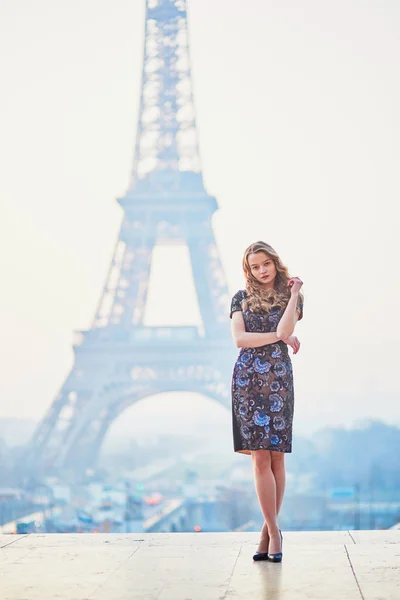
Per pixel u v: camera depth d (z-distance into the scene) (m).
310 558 8.52
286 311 8.20
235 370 8.34
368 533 10.20
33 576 8.02
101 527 56.69
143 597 6.98
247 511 64.56
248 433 8.14
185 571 8.05
